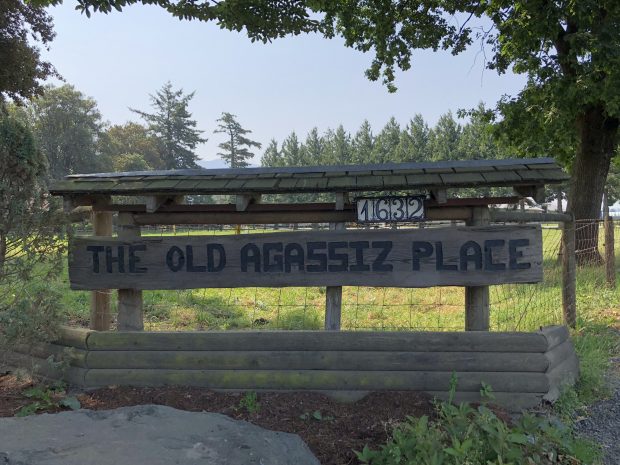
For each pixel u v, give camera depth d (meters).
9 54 17.27
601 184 12.67
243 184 4.25
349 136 83.50
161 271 4.53
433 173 4.24
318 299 8.87
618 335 5.98
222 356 4.17
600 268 8.84
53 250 4.28
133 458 2.69
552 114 11.71
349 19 13.16
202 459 2.71
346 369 4.08
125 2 7.61
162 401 3.96
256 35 9.95
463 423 3.25
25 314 4.01
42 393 4.06
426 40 13.87
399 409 3.76
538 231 4.16
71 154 66.88
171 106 91.62
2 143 4.02
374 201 4.32
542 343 3.94
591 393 4.26
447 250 4.22
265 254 4.41
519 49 12.07
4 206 4.01
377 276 4.29
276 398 3.99
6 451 2.76
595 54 10.44
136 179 4.51
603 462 3.30
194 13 9.12
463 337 4.01
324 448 3.30
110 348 4.27
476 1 13.30
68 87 67.75
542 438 3.22
